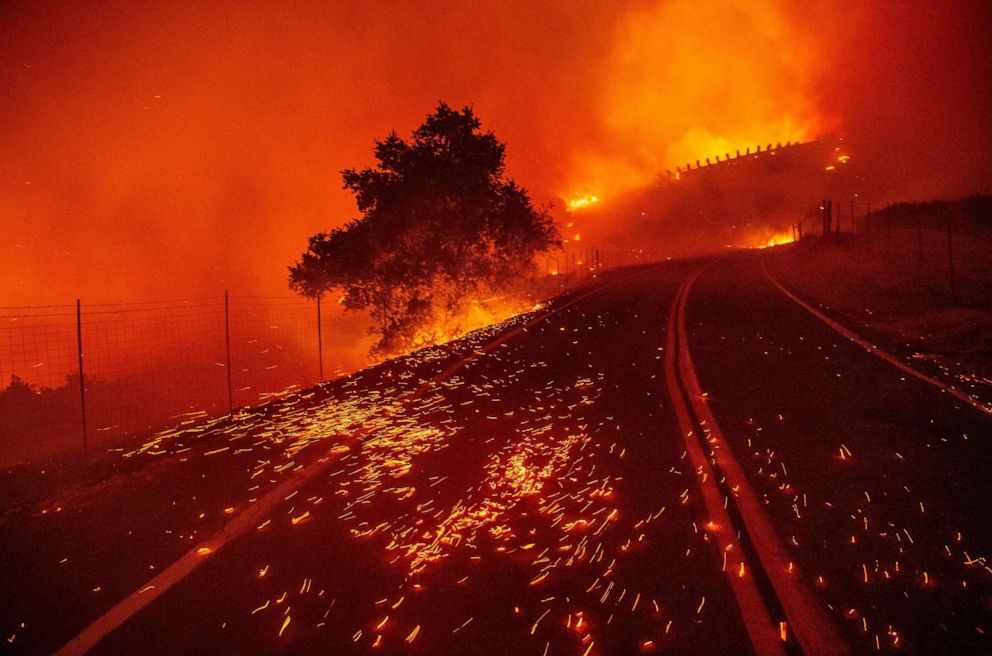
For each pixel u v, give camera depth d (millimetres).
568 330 14953
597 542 4383
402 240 19453
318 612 3572
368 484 5613
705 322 15258
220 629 3422
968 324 13008
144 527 4875
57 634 3422
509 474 5758
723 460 6000
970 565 3979
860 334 12953
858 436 6625
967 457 5918
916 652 3129
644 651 3158
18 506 5879
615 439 6734
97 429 12742
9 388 13648
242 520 4906
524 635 3309
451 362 11508
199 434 8180
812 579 3842
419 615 3521
